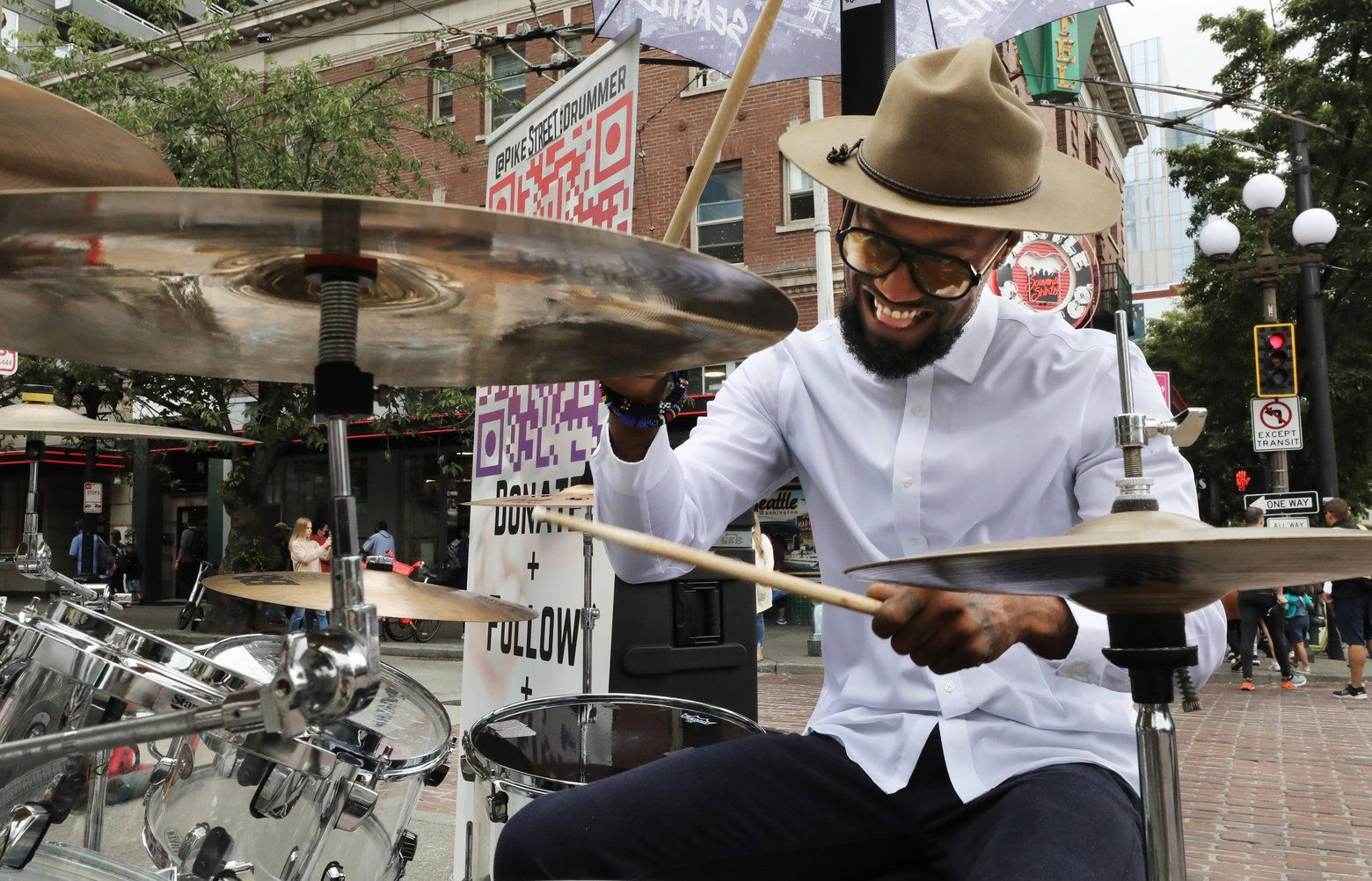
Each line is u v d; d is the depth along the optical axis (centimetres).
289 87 1366
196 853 179
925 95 143
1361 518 2203
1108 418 167
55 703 171
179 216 86
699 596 373
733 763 165
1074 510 174
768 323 114
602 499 172
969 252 149
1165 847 107
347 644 93
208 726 92
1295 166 1337
